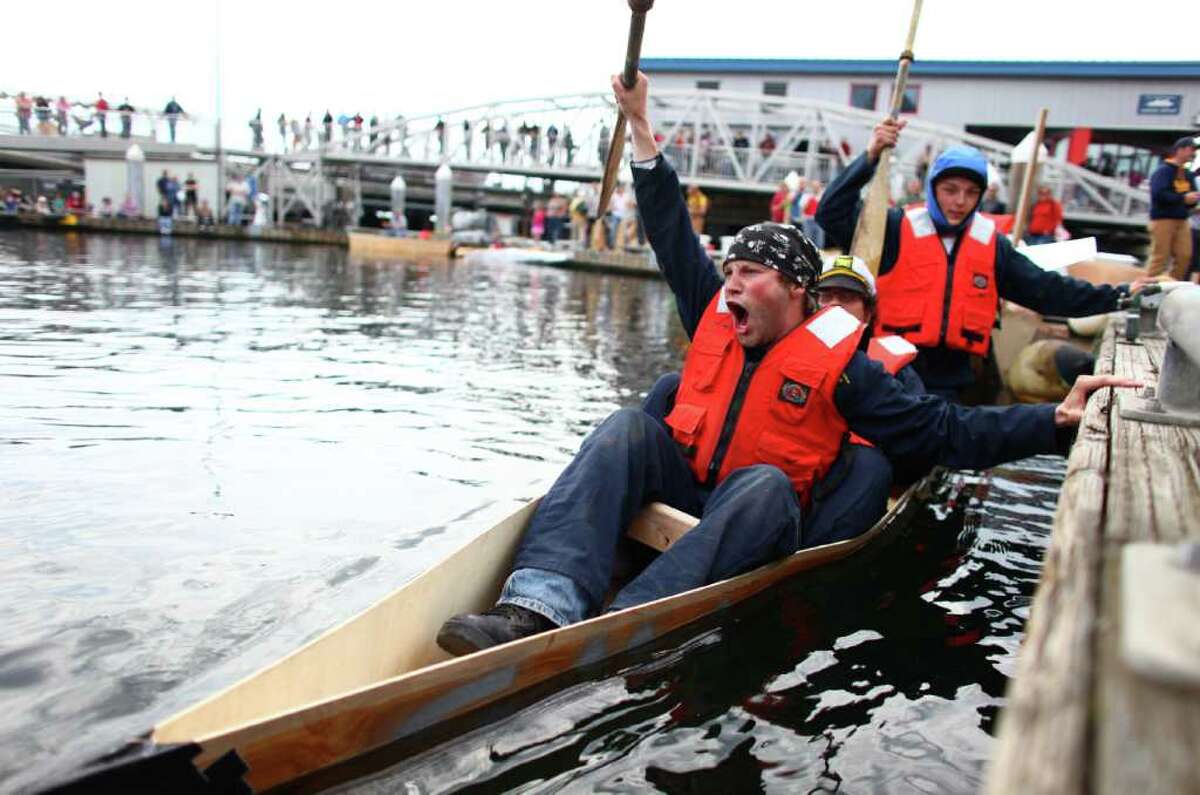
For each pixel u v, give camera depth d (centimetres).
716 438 304
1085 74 2420
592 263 2095
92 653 238
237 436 463
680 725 217
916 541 362
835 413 304
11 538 312
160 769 155
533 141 2653
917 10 482
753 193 2642
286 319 962
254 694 177
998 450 293
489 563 262
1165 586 87
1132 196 2009
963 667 258
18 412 481
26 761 191
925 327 486
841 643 266
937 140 2148
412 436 485
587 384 669
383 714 189
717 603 270
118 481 379
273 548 319
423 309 1143
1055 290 489
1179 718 79
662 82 2797
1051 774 80
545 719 214
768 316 298
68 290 1127
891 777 203
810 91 2673
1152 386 281
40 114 2764
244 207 2831
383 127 2802
